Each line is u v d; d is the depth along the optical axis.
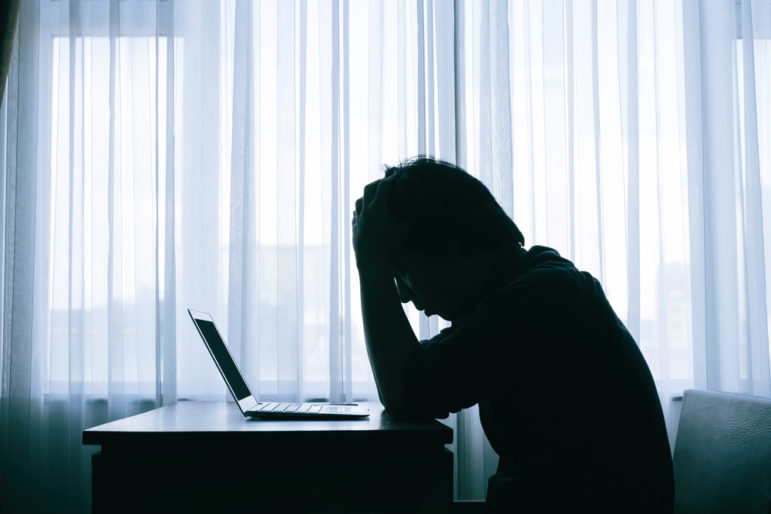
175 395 2.00
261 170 2.10
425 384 0.92
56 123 2.09
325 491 0.91
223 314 2.09
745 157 2.16
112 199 2.04
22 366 1.99
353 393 2.05
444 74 2.12
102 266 2.07
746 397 1.15
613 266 2.13
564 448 0.87
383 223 1.03
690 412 1.29
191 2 2.15
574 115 2.15
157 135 2.05
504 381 0.90
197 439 0.90
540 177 2.14
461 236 0.99
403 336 1.00
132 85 2.09
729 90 2.17
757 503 1.03
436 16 2.14
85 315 2.07
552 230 2.11
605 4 2.21
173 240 2.03
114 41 2.07
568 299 0.90
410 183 1.02
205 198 2.09
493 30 2.15
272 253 2.08
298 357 2.03
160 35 2.09
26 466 1.98
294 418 1.08
